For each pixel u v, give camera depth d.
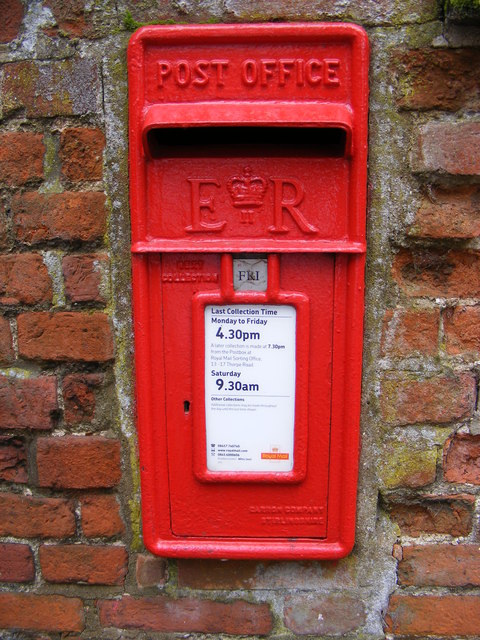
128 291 0.90
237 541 0.90
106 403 0.94
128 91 0.83
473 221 0.85
